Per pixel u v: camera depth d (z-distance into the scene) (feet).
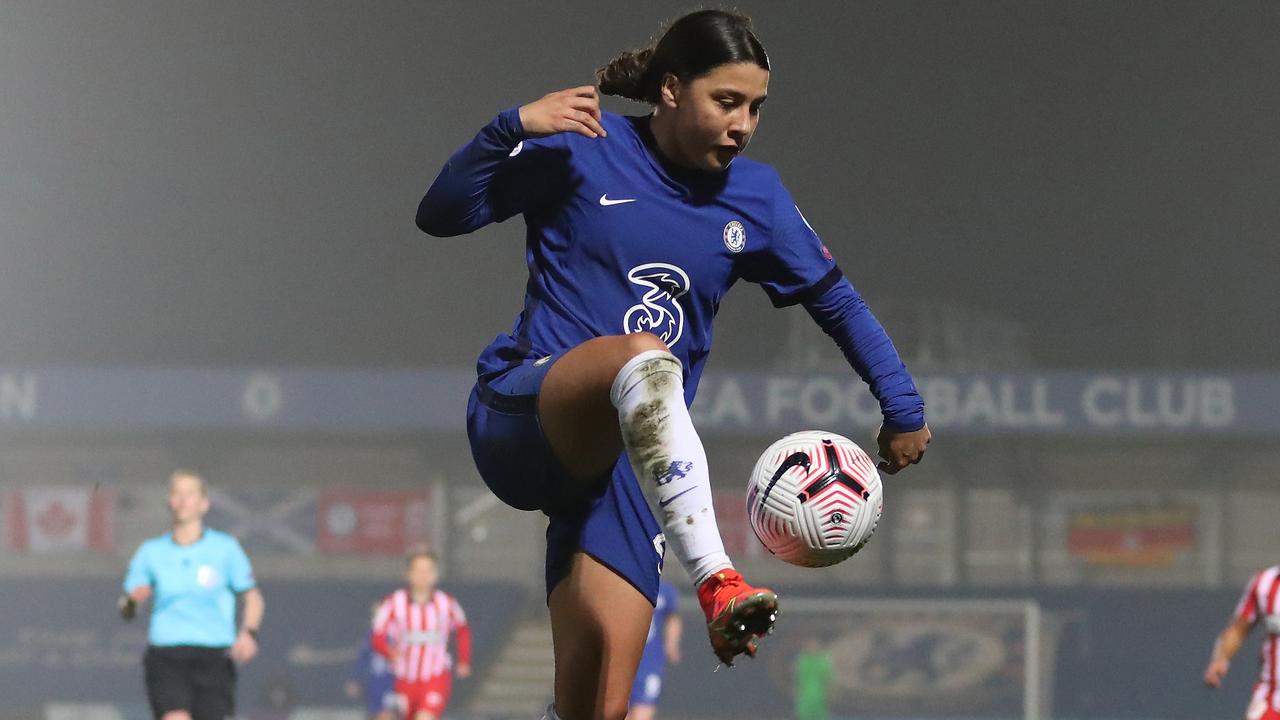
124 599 110.73
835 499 36.24
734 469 279.28
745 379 280.31
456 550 273.95
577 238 37.76
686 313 38.27
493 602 266.57
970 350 337.93
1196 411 273.95
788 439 37.63
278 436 278.05
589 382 34.19
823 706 226.17
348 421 275.80
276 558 274.16
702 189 38.01
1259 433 272.31
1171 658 258.78
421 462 277.03
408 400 276.62
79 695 254.06
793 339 302.45
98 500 272.72
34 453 274.16
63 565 270.46
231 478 277.44
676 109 36.99
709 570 32.07
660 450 32.71
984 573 275.18
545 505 38.42
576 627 37.73
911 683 233.14
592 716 38.24
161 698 110.11
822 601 236.43
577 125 36.09
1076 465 277.44
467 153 36.68
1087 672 258.78
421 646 145.69
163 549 111.65
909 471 277.44
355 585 269.44
